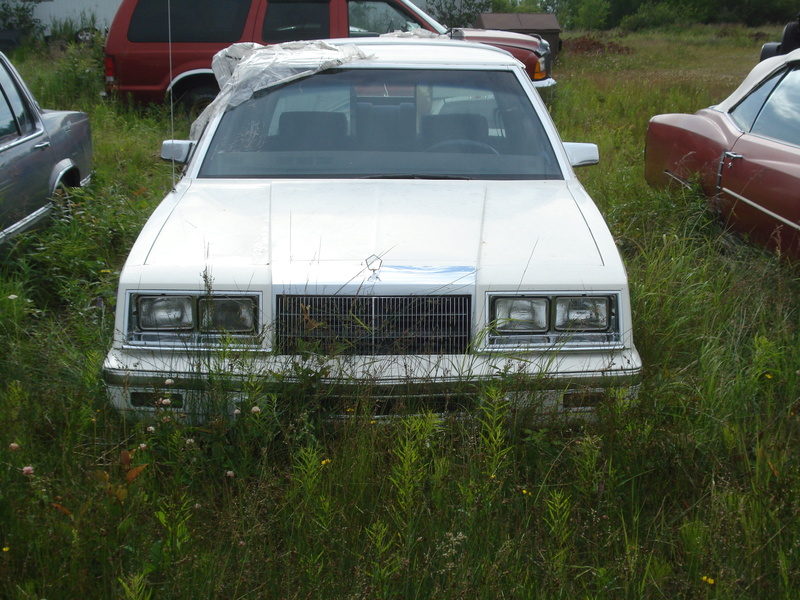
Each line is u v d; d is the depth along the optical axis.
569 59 21.70
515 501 2.79
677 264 4.66
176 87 10.48
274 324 3.06
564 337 3.11
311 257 3.20
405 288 3.06
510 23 18.12
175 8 10.30
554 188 4.00
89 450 3.04
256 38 10.30
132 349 3.07
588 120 10.76
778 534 2.59
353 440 2.90
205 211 3.63
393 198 3.77
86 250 5.01
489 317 3.10
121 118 9.70
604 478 2.81
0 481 2.65
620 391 3.06
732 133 5.43
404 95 4.38
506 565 2.43
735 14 53.97
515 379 3.01
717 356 3.78
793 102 4.98
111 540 2.45
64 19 20.52
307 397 3.02
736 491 2.80
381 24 10.55
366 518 2.74
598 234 3.44
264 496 2.70
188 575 2.31
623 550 2.66
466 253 3.25
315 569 2.42
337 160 4.12
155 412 3.02
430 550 2.51
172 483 2.83
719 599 2.32
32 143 5.34
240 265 3.12
